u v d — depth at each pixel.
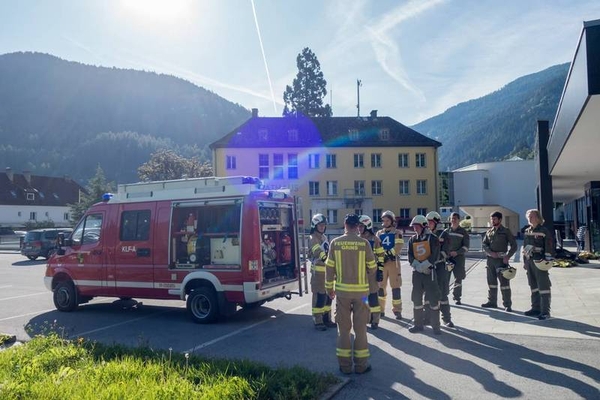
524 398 5.35
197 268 9.68
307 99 61.94
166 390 5.02
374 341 7.86
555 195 32.19
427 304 8.89
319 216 9.05
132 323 9.74
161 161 69.56
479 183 53.97
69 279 11.12
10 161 132.75
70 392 5.08
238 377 5.40
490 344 7.53
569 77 9.72
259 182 9.94
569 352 7.02
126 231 10.55
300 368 5.96
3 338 8.05
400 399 5.39
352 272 6.35
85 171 133.75
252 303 9.52
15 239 44.97
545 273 9.16
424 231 8.43
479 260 22.08
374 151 50.12
